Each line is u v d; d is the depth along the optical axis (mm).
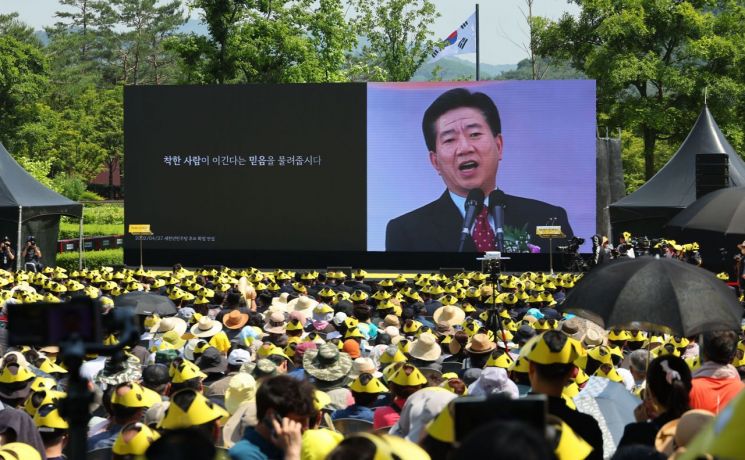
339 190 54188
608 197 60781
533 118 52781
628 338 20344
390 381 11742
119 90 153500
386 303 27641
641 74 77875
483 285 33375
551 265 49750
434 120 53250
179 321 21828
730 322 10367
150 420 10430
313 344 17047
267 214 54781
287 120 54375
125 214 55469
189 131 54969
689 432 6676
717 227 15195
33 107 113875
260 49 80312
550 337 7723
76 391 4945
